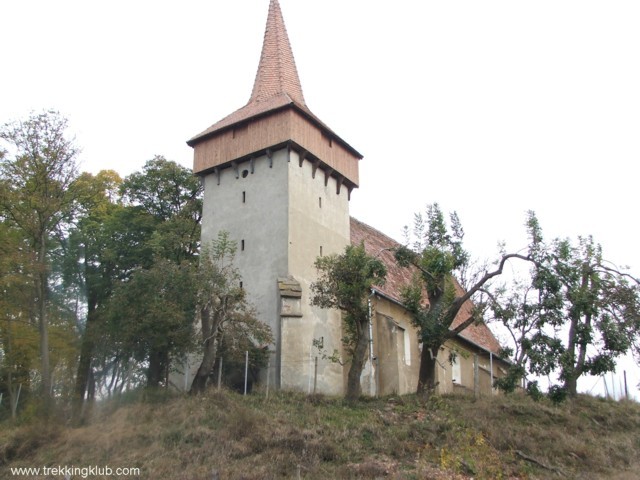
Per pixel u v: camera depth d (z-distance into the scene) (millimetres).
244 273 31625
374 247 40375
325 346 30875
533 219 25656
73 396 30047
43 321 27219
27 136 27719
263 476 18109
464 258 26875
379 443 20766
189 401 23938
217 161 34500
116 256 34969
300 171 33031
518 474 19141
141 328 26078
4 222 28578
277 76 36750
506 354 25141
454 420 23109
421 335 26641
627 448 22547
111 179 40438
